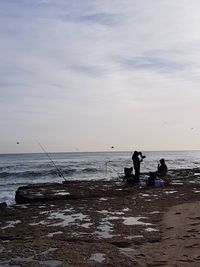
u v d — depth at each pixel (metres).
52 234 11.04
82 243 9.74
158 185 23.08
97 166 56.34
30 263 8.15
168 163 69.50
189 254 8.75
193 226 11.52
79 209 15.38
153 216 13.30
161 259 8.44
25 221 13.23
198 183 24.75
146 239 10.15
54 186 24.78
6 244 9.74
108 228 11.62
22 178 40.47
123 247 9.66
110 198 18.61
